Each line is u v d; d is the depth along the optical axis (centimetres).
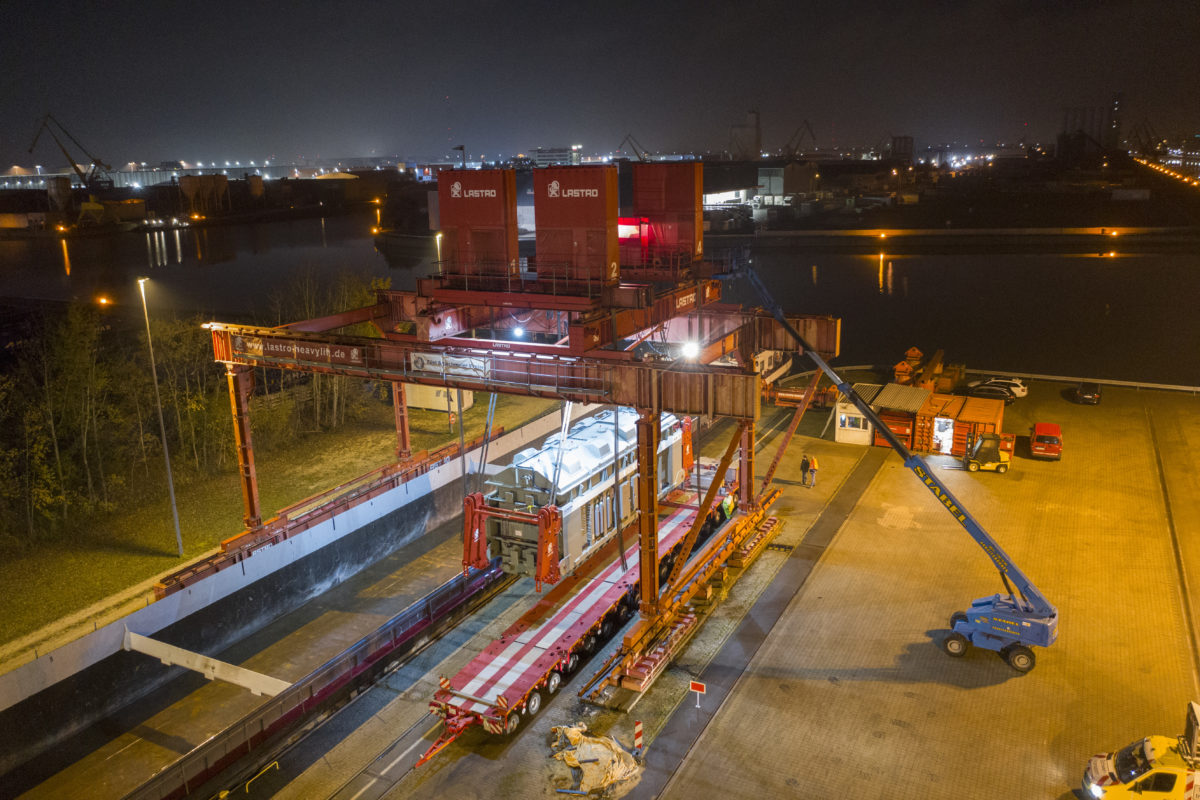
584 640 2514
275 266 14012
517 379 2566
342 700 2436
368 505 3466
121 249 17050
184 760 2003
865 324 9019
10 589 2862
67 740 2430
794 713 2292
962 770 2042
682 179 3081
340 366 2847
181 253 16338
